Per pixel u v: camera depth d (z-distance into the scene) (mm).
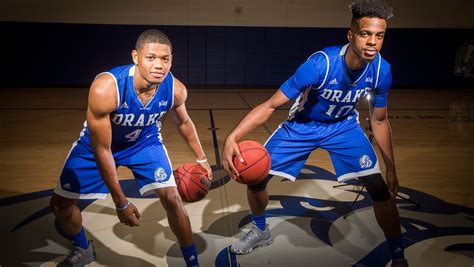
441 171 4195
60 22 9305
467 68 10148
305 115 2408
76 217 2295
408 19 9891
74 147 2227
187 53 9812
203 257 2467
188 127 2320
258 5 9750
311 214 3115
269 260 2443
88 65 9531
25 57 9336
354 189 3615
